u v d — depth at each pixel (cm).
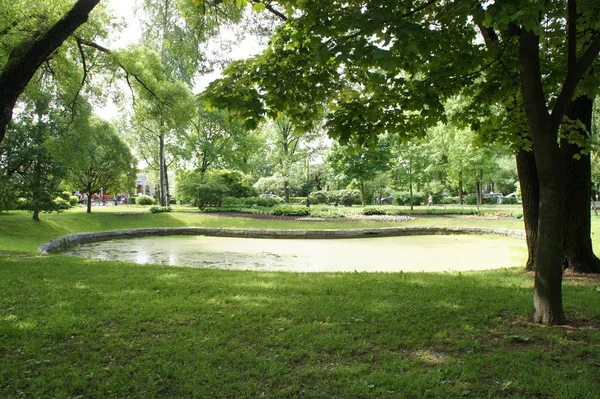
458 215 2461
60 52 1224
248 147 3478
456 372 315
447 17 408
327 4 407
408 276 722
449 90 543
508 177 4688
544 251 420
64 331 399
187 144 3272
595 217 2005
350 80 523
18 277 662
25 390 296
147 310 474
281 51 453
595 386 288
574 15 401
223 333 401
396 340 380
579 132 668
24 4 988
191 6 1030
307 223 2189
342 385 301
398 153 2708
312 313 463
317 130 2830
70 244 1588
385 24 338
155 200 4359
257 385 303
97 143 2272
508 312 467
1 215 1945
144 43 1567
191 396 291
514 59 505
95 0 602
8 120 575
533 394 285
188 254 1337
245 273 757
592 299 516
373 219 2297
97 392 292
